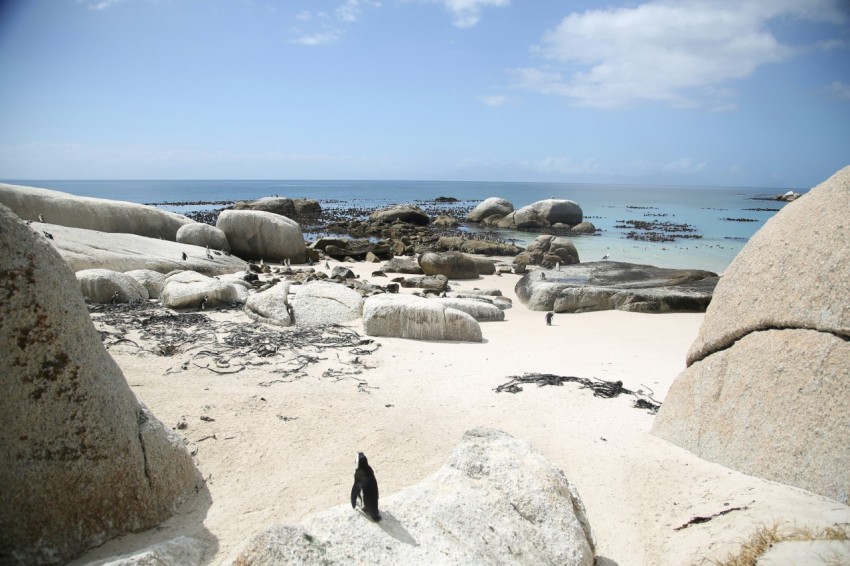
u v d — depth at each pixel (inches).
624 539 210.2
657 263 1086.4
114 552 184.1
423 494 178.5
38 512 174.6
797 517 192.5
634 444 278.7
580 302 655.8
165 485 210.4
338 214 2283.5
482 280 904.9
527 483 189.9
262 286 714.2
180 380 354.9
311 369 396.5
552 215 1839.3
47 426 177.6
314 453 268.7
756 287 250.7
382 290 722.2
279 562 137.1
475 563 153.5
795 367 223.8
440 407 334.0
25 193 839.7
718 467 240.5
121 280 575.5
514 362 430.9
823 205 238.8
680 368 420.5
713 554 188.7
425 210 2677.2
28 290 176.9
